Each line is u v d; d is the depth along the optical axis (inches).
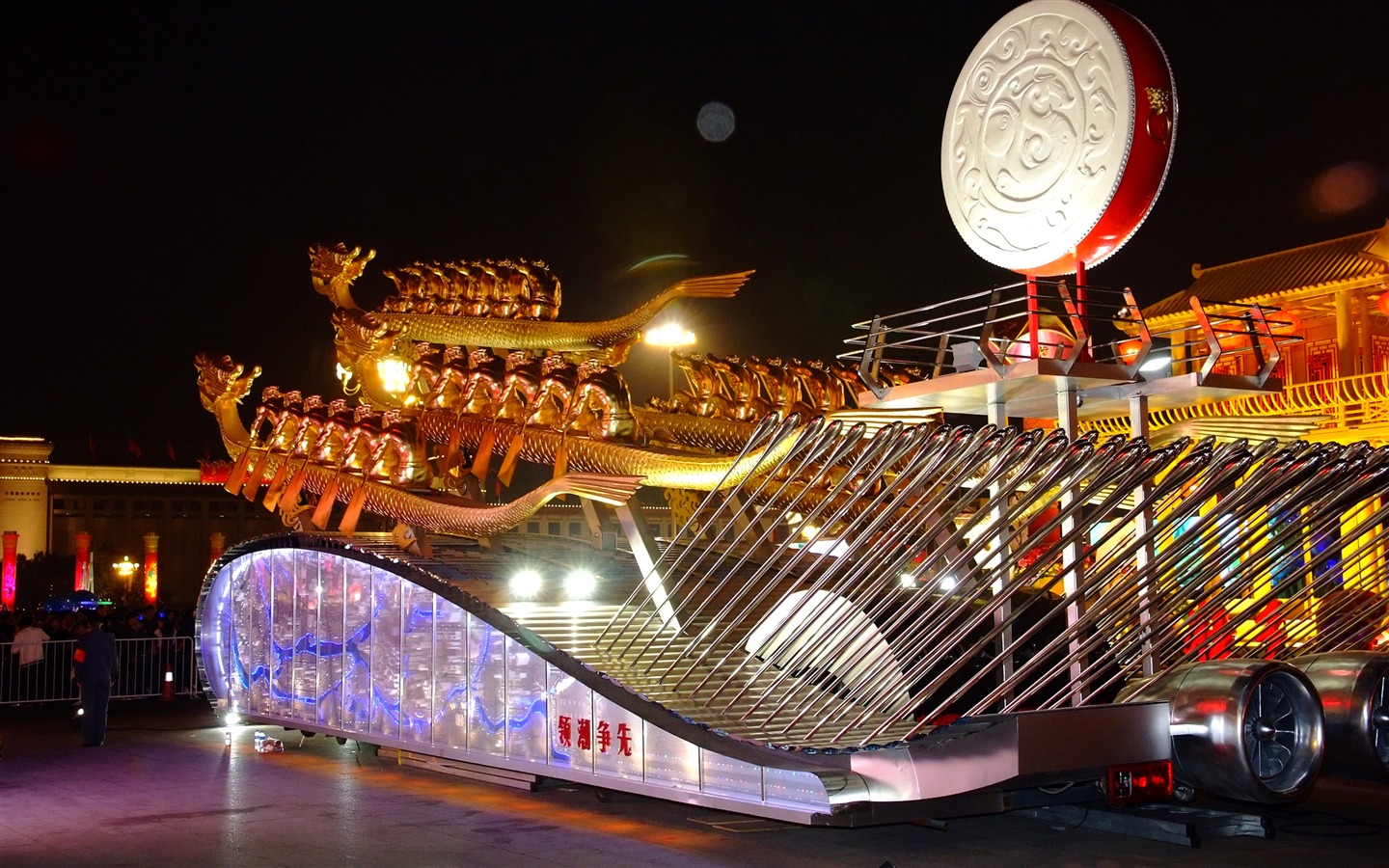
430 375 605.9
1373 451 386.9
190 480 2763.3
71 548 2650.1
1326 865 356.2
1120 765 359.9
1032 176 426.0
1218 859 363.6
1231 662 370.6
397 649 538.3
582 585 510.9
